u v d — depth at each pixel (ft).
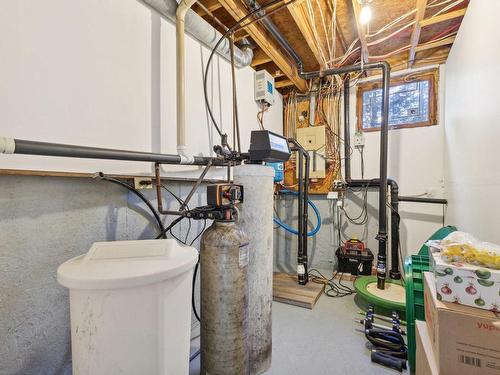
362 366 4.71
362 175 10.01
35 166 3.24
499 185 4.25
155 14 5.04
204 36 5.97
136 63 4.64
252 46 7.80
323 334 5.74
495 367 2.56
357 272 8.98
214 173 6.79
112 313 2.49
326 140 10.55
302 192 9.39
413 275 5.13
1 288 2.95
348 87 10.01
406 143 9.39
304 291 7.76
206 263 3.86
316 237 10.30
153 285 2.64
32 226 3.21
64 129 3.58
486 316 2.61
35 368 3.24
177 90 5.10
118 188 4.27
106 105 4.14
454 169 7.37
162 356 2.75
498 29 4.30
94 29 3.96
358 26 6.88
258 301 4.55
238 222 4.54
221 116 7.04
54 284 3.42
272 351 5.15
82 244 3.74
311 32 7.47
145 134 4.82
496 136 4.39
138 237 4.60
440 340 2.81
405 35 8.09
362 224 9.59
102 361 2.51
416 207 9.19
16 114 3.10
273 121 10.43
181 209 4.64
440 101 8.91
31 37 3.23
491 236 4.57
